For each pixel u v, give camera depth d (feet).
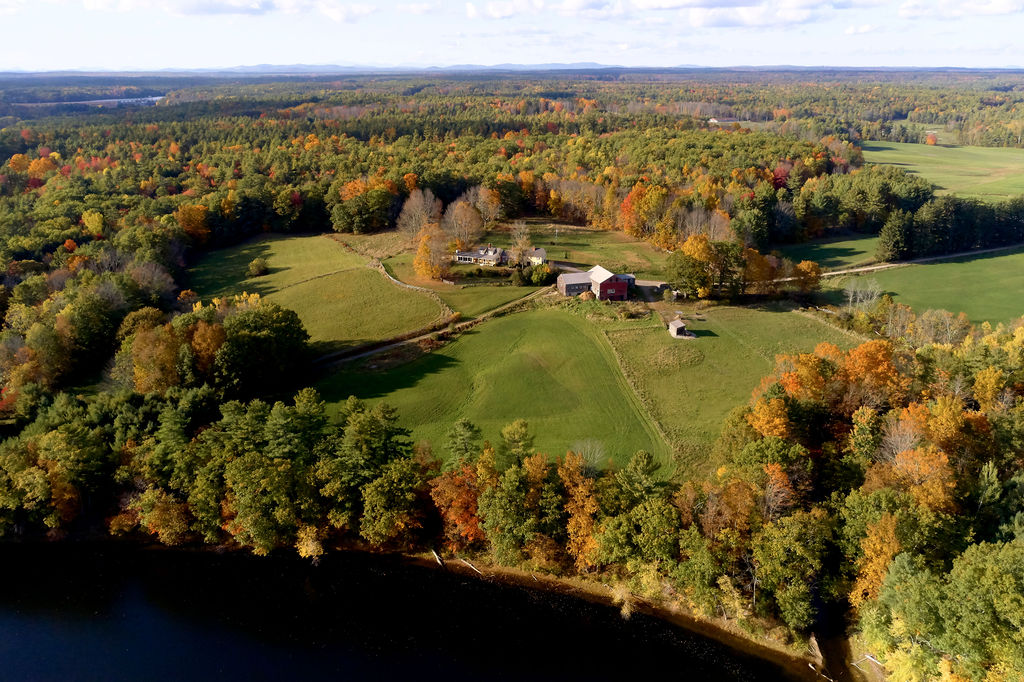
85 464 217.97
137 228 455.63
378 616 191.62
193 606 196.75
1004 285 441.68
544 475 203.31
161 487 218.59
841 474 196.85
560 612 191.42
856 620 179.52
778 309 397.80
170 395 252.01
